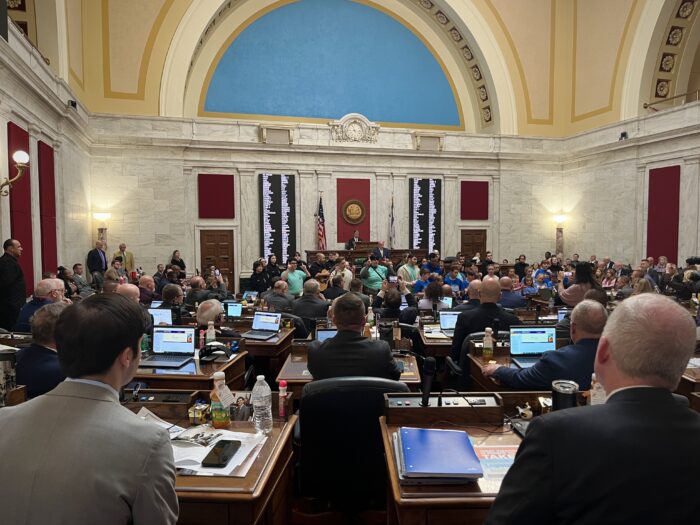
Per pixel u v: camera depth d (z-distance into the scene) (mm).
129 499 1096
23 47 7895
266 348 5344
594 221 16188
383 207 16031
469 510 1840
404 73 18297
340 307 3170
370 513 2863
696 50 15156
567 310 6016
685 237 13219
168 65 14523
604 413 1113
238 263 14984
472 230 16812
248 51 16797
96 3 13906
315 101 17422
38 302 5027
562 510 1060
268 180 15078
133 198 13945
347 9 17578
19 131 7664
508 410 2703
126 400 2777
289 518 2684
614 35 15805
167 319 5586
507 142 17047
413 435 2166
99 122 13688
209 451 2217
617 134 15344
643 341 1118
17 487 1068
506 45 17219
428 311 6766
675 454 1036
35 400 1206
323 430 2684
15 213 7430
